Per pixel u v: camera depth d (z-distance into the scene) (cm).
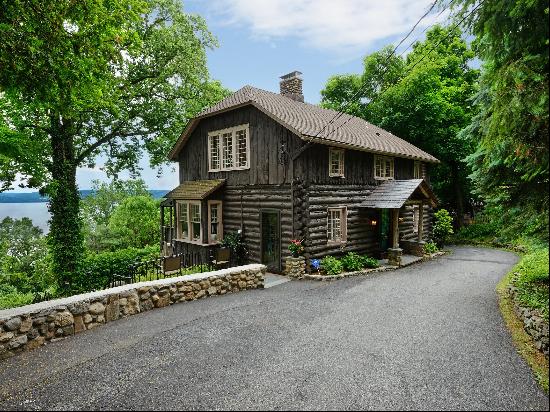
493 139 606
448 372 543
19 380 521
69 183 1582
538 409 445
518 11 526
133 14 801
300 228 1292
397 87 2594
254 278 1120
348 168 1495
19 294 1705
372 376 533
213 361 584
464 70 2750
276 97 1672
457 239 2411
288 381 520
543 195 671
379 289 1091
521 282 924
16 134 1182
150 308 860
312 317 815
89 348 632
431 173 2773
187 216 1606
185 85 1973
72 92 755
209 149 1628
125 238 3344
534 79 516
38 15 631
